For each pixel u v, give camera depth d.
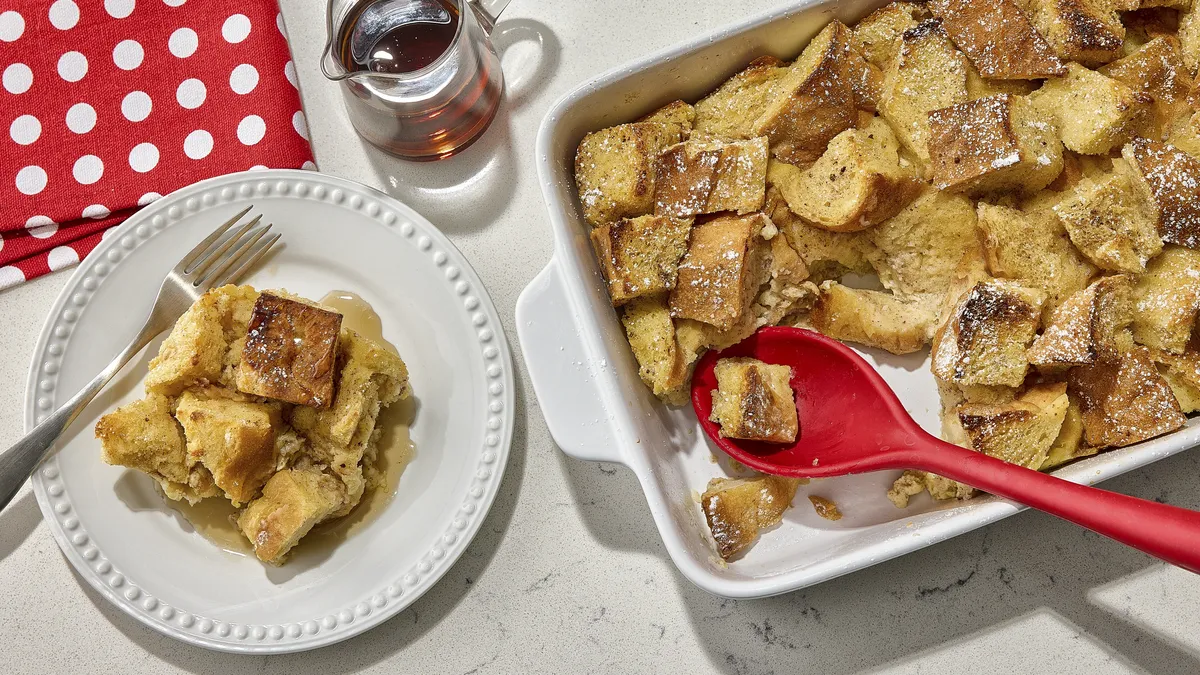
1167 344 0.51
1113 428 0.50
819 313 0.54
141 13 0.58
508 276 0.58
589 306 0.50
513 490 0.57
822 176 0.52
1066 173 0.52
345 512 0.55
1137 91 0.51
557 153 0.52
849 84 0.52
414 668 0.56
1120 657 0.55
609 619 0.56
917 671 0.56
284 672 0.56
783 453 0.54
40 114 0.57
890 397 0.52
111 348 0.56
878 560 0.49
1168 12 0.53
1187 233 0.50
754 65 0.53
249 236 0.56
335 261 0.57
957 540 0.56
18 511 0.57
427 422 0.56
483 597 0.56
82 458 0.55
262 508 0.53
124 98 0.57
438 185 0.58
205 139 0.57
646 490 0.50
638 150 0.52
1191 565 0.44
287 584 0.55
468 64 0.54
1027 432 0.50
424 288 0.56
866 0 0.52
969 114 0.50
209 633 0.54
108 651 0.56
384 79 0.52
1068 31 0.51
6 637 0.56
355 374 0.54
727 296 0.51
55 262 0.57
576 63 0.58
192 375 0.53
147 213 0.56
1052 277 0.51
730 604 0.56
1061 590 0.56
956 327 0.50
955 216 0.52
